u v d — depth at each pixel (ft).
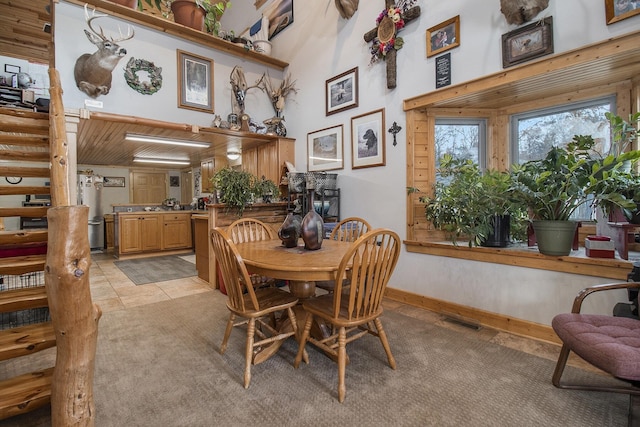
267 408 5.03
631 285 5.29
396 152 10.57
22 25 12.48
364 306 5.68
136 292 11.63
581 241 8.43
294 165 14.78
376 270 5.65
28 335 5.11
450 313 9.12
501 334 7.80
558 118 8.78
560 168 6.93
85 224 3.76
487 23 8.31
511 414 4.82
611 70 7.07
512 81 7.80
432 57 9.48
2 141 7.75
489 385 5.59
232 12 20.20
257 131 14.02
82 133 12.57
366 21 11.44
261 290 7.42
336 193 12.32
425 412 4.88
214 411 4.96
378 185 11.18
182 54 12.35
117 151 17.10
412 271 10.14
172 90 12.10
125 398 5.29
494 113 9.82
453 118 10.16
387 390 5.47
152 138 13.58
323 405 5.09
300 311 7.61
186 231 21.07
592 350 4.27
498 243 8.37
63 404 3.69
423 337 7.62
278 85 15.48
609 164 6.26
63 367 3.70
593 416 4.76
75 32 10.12
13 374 6.08
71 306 3.64
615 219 6.98
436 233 10.09
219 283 11.94
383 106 10.94
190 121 12.56
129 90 11.12
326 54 13.14
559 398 5.21
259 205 12.82
